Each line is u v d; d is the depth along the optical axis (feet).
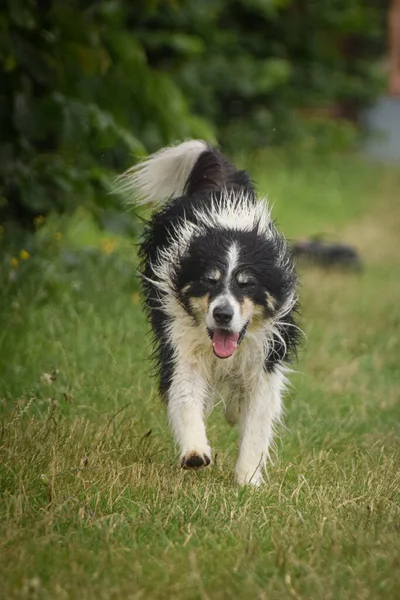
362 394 41.47
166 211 35.96
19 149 49.24
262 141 115.44
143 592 21.91
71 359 39.22
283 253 32.50
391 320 54.70
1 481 28.04
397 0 149.18
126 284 49.44
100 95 51.96
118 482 28.73
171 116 53.21
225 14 111.96
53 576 22.49
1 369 37.37
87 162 51.24
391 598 21.93
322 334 50.26
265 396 32.35
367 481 30.37
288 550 24.30
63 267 48.67
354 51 144.46
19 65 48.14
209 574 23.18
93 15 53.31
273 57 119.14
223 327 30.27
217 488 29.68
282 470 31.99
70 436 31.63
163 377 32.50
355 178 117.80
